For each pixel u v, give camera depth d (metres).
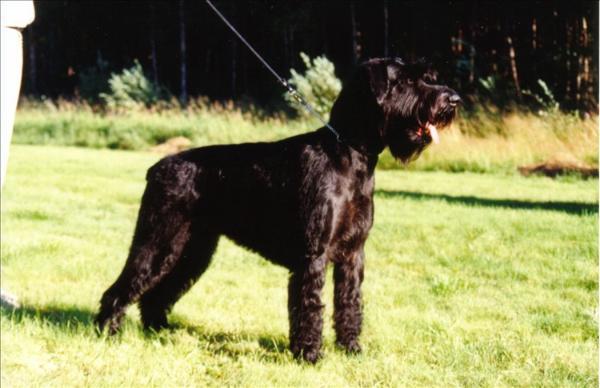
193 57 41.09
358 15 34.66
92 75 33.69
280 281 6.42
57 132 23.88
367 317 5.09
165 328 5.02
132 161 17.58
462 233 8.22
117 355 4.25
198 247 4.78
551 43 27.61
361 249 4.36
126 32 40.81
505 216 9.21
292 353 4.20
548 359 4.17
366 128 4.24
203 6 35.91
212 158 4.57
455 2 30.11
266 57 37.81
